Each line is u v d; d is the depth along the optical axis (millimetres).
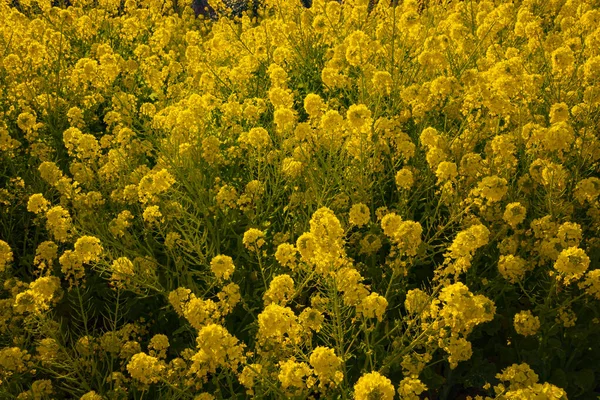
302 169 1844
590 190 1618
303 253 1426
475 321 1357
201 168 1938
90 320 1763
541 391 1254
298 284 1586
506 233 1713
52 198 1910
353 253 1759
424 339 1494
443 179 1684
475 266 1653
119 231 1702
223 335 1337
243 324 1681
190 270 1735
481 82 1885
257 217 1844
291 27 2611
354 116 1728
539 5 2645
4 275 1746
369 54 2094
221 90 2465
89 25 2895
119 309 1734
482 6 2898
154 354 1527
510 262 1544
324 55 2631
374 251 1712
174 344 1657
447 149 1858
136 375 1396
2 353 1466
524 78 1875
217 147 1926
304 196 1823
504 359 1605
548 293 1576
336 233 1401
